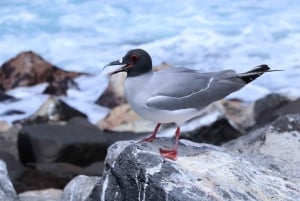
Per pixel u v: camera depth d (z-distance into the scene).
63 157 16.92
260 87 22.47
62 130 17.45
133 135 18.16
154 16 27.61
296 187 9.71
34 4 28.19
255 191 9.35
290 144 12.30
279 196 9.42
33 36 26.36
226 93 9.62
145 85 9.37
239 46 25.50
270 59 24.64
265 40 25.91
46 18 27.41
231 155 10.14
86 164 17.08
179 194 9.02
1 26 26.83
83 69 24.03
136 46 25.62
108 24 27.16
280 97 19.52
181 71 9.67
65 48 25.52
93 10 28.00
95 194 9.75
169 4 28.50
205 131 17.12
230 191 9.21
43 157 16.91
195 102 9.45
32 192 14.34
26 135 17.17
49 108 20.33
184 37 26.09
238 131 17.44
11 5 28.06
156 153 9.61
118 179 9.55
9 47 25.52
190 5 28.36
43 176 15.97
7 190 11.78
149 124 18.88
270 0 28.88
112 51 25.28
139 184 9.31
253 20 27.23
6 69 23.25
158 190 9.12
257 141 12.60
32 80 23.05
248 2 28.72
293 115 12.95
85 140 17.08
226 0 28.73
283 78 23.22
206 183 9.25
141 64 9.39
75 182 12.19
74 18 27.47
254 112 19.36
